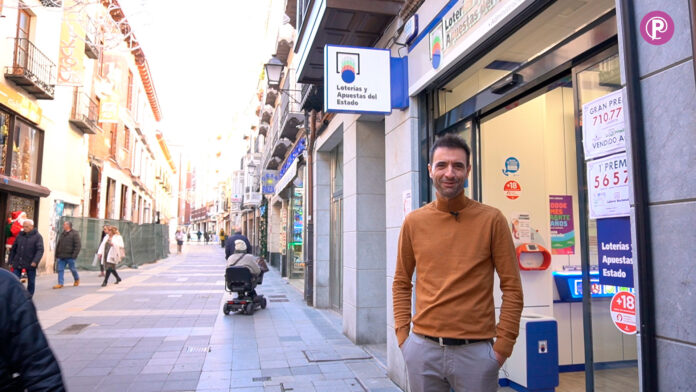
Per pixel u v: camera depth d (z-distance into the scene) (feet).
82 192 61.00
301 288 43.42
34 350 4.86
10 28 40.83
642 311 6.33
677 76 6.05
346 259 23.03
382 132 22.02
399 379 15.12
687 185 5.87
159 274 55.36
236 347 20.27
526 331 13.69
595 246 8.66
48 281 44.39
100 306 30.73
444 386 7.08
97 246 58.08
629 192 6.68
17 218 41.32
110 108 66.28
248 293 29.76
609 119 8.12
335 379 15.96
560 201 16.08
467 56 12.03
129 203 97.19
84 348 19.85
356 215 21.40
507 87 11.30
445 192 7.00
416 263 7.43
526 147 15.66
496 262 6.92
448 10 12.83
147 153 125.18
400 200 15.88
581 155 8.95
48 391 4.81
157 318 26.94
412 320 7.41
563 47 9.33
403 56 16.19
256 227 98.32
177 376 16.08
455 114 13.85
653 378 6.17
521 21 10.05
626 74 6.73
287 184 50.34
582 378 15.10
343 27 18.12
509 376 14.53
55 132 51.65
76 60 47.11
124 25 24.73
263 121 76.18
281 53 51.44
